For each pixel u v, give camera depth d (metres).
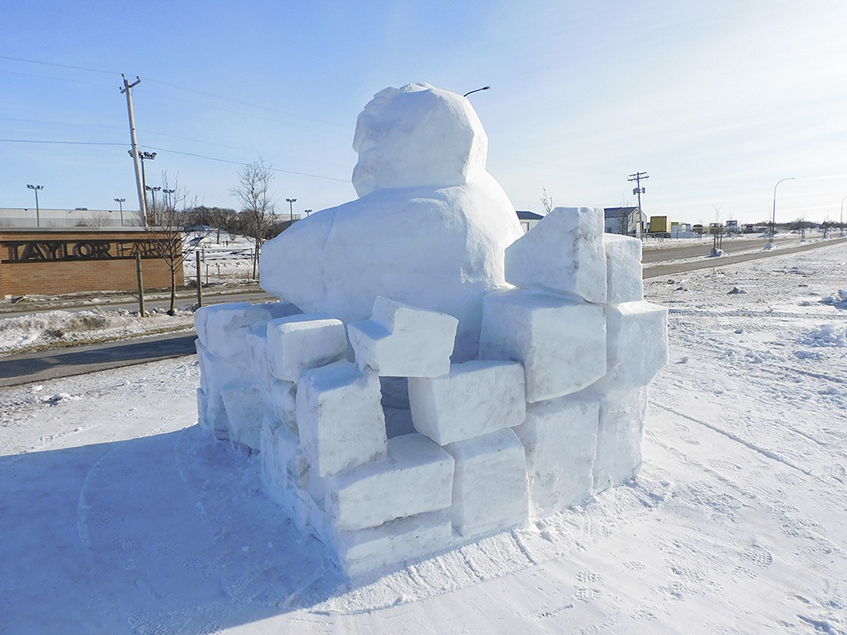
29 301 18.98
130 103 23.75
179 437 5.07
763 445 4.55
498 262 3.86
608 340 3.58
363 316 3.69
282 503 3.57
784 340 8.70
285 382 3.32
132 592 2.88
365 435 2.88
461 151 3.97
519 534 3.21
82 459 4.72
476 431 3.08
